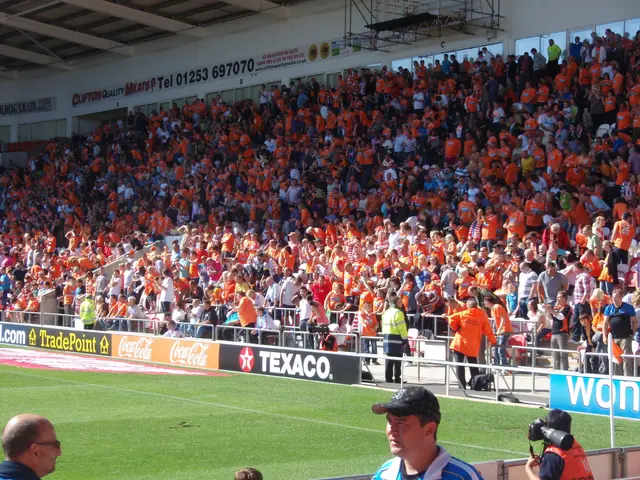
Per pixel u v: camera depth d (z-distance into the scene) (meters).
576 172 24.77
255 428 13.04
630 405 13.34
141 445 11.77
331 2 38.47
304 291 21.88
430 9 33.88
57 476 10.00
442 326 21.02
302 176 32.75
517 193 25.22
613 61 27.27
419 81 32.31
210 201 35.00
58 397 15.91
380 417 14.02
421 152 30.66
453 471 3.70
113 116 51.38
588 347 17.45
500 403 15.15
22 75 54.62
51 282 33.47
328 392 16.53
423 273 22.03
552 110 27.50
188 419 13.73
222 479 9.90
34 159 48.78
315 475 10.10
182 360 21.28
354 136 33.25
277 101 37.94
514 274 20.72
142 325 25.45
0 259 37.69
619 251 20.69
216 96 43.84
